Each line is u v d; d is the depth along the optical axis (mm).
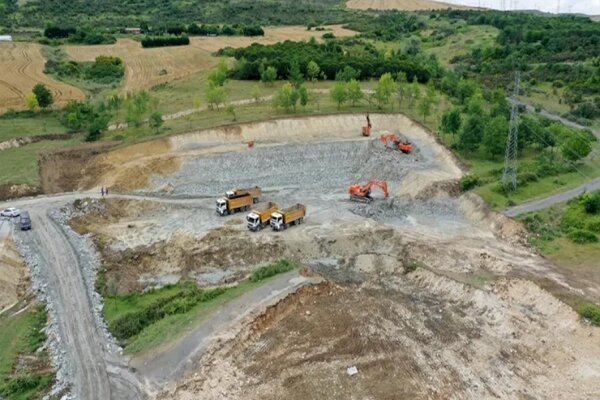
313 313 57062
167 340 51750
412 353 51156
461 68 165750
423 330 54844
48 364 50125
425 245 69250
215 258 68562
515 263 64438
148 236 74000
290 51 149375
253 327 53344
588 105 123312
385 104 120625
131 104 109625
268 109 116438
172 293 61531
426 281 64188
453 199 81688
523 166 87562
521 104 121812
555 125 98938
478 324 56250
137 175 89688
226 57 162000
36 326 55531
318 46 158750
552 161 90375
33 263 65500
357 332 53562
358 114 112750
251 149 98625
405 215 79188
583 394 46656
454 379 48094
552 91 142875
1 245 67000
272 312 55906
